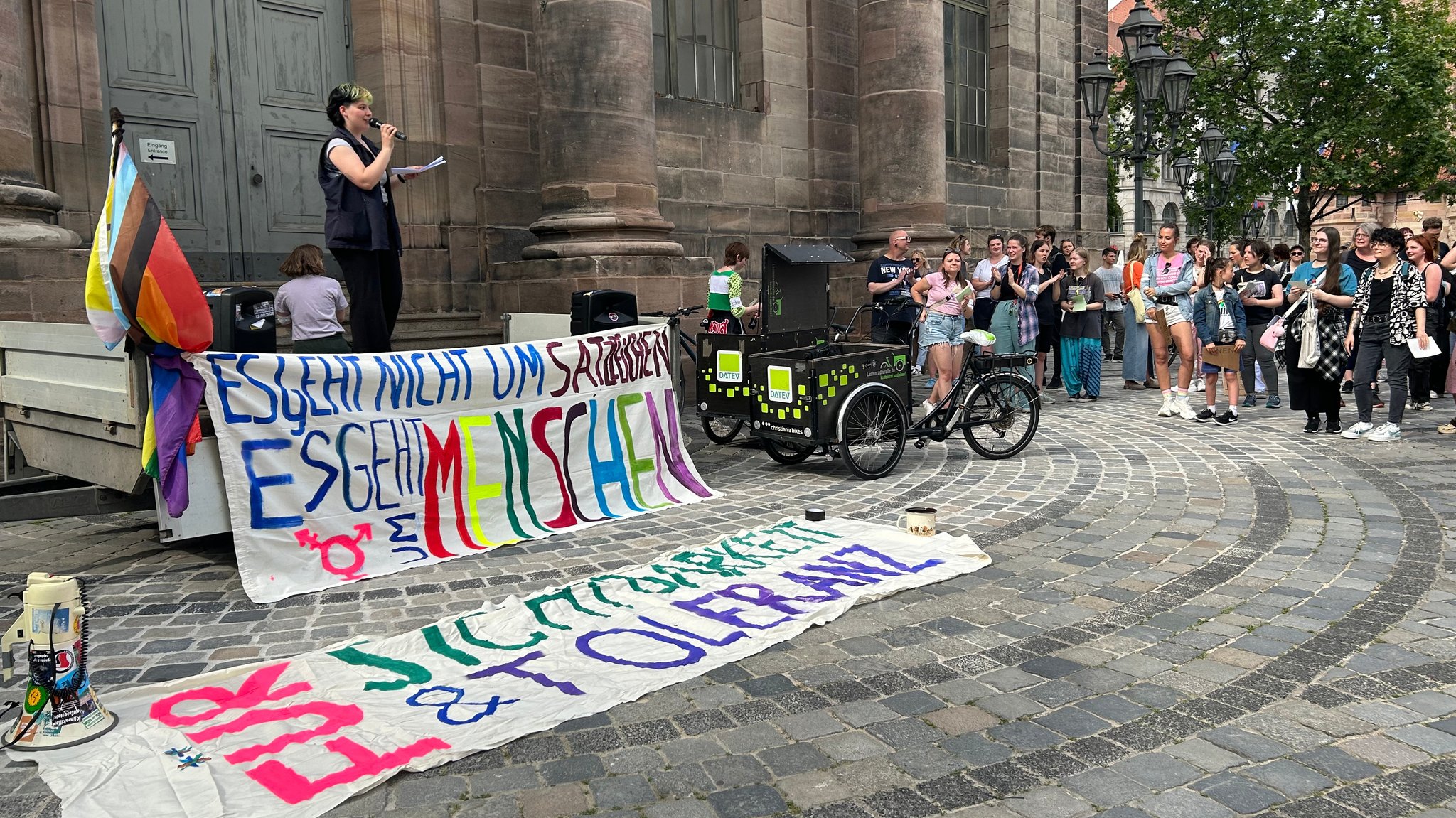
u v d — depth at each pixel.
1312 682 3.61
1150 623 4.26
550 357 6.15
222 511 4.86
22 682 3.61
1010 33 17.42
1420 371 10.27
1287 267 12.73
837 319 14.13
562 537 5.92
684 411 10.75
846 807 2.78
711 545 5.43
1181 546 5.48
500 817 2.74
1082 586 4.79
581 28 10.09
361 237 5.73
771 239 13.60
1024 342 11.04
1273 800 2.79
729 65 13.39
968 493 6.94
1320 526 5.85
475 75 10.37
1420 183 30.83
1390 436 8.72
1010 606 4.53
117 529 5.99
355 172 5.62
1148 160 14.09
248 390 4.85
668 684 3.63
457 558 5.45
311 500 5.05
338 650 3.86
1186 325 10.11
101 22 8.12
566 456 6.26
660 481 6.85
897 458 7.65
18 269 6.70
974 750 3.12
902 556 5.23
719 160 12.86
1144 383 13.07
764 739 3.21
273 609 4.56
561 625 4.20
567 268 9.98
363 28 9.71
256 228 9.20
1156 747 3.12
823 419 7.27
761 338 8.12
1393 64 28.86
